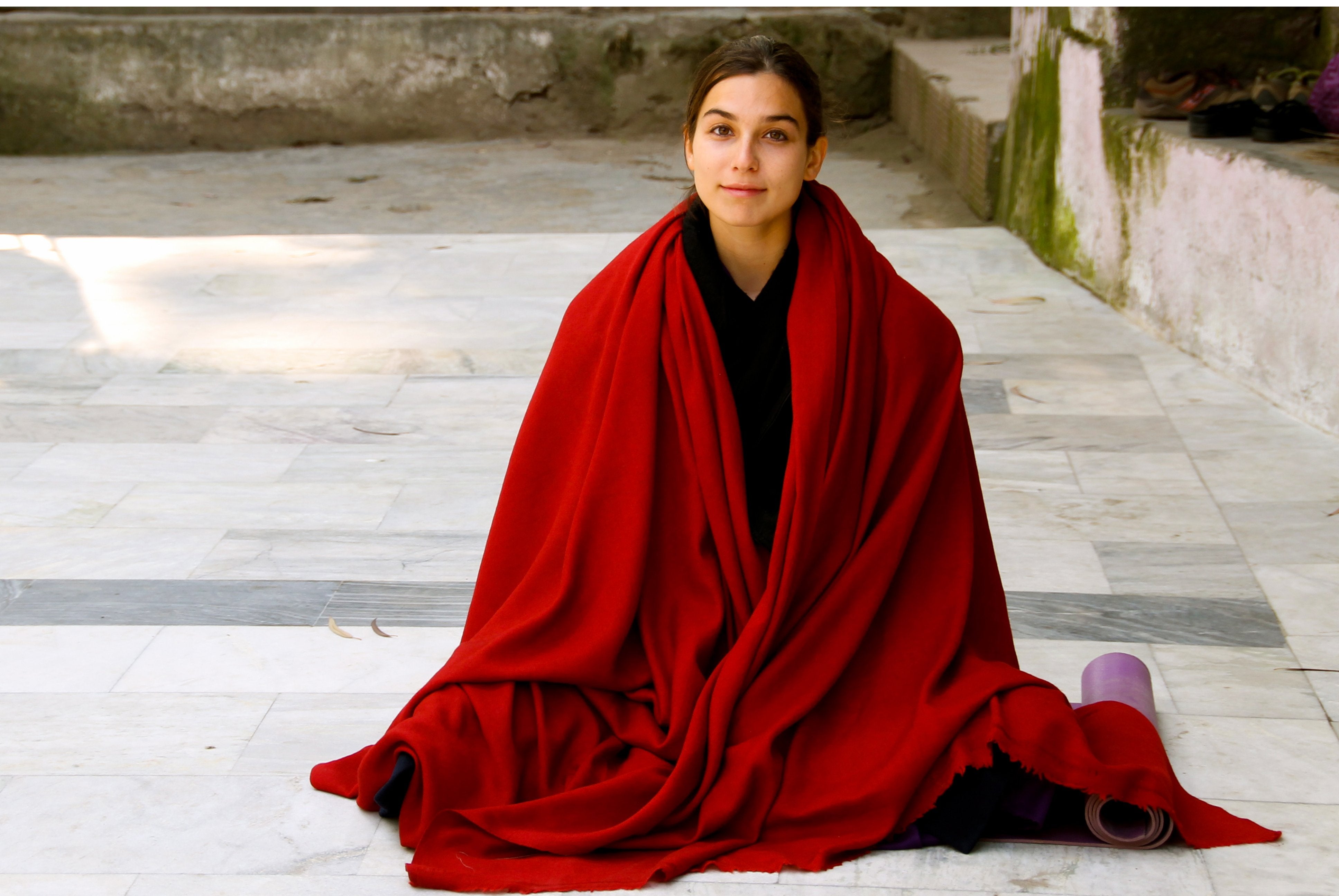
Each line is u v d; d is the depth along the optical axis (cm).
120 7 1058
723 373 239
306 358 525
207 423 459
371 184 922
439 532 373
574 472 247
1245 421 439
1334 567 339
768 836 232
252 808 246
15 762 262
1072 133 610
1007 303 582
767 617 239
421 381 498
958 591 246
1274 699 281
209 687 292
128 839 237
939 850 229
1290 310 437
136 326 568
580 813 230
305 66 1048
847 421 237
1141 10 557
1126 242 555
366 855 232
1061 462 412
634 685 246
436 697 244
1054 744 223
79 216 830
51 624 321
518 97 1069
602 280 252
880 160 935
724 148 225
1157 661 297
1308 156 454
